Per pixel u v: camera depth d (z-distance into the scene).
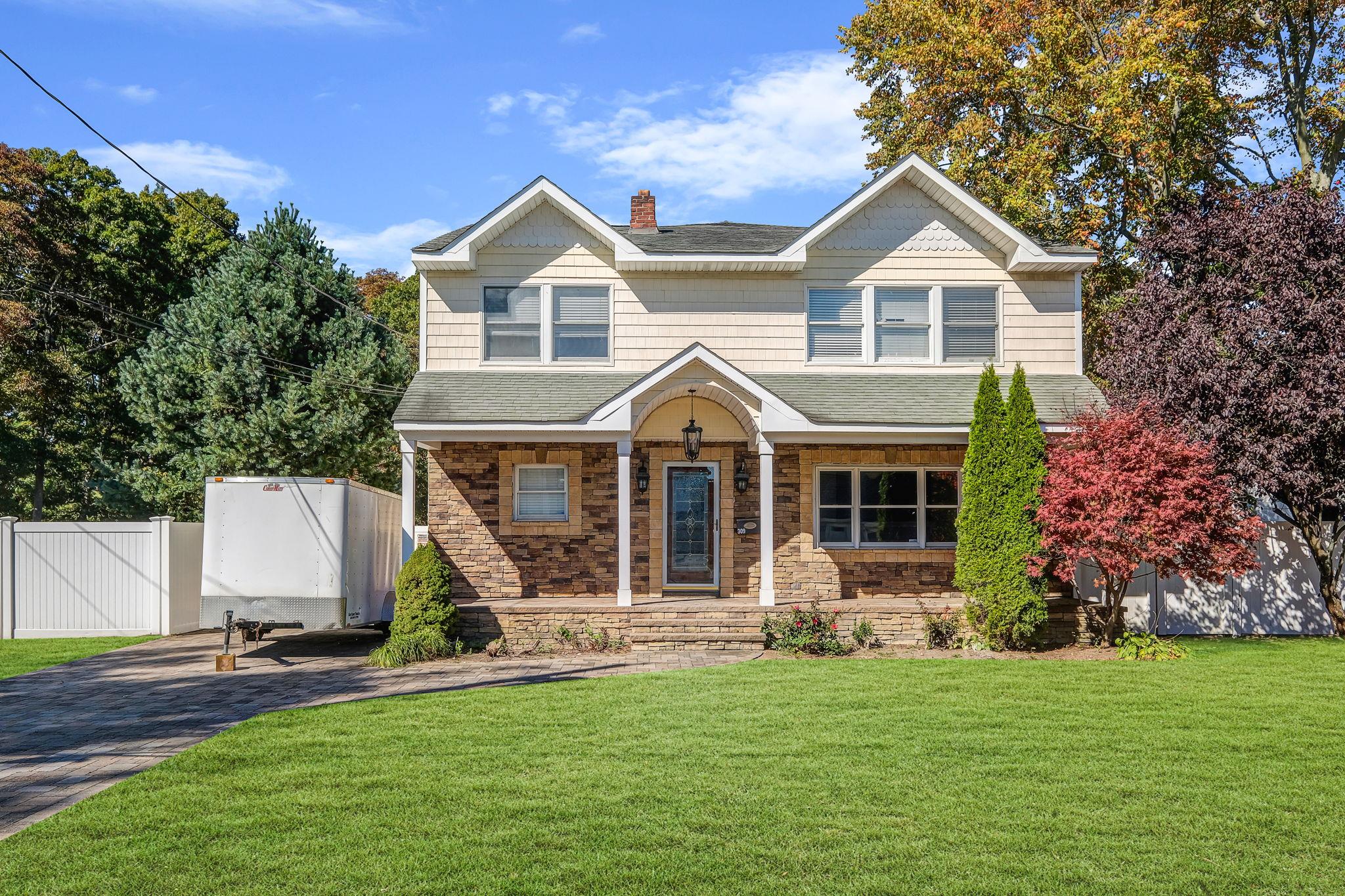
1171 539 13.66
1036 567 14.78
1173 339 17.05
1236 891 5.83
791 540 17.56
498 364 17.97
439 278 18.05
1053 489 14.65
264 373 25.36
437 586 15.23
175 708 11.27
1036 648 15.34
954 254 18.44
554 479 17.69
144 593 18.66
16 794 7.91
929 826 6.86
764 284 18.28
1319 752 8.70
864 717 10.13
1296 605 17.27
